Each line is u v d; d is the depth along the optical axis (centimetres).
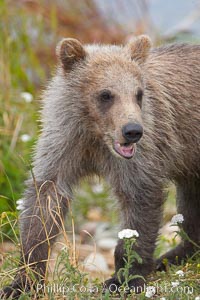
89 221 1883
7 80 1991
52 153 1291
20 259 1266
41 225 1263
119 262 1245
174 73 1369
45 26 2411
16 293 1222
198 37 2375
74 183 1318
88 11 2527
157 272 1311
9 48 2103
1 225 1332
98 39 2430
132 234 1148
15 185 1753
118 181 1291
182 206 1462
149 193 1281
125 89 1230
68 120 1284
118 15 2544
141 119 1217
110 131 1226
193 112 1373
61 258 1185
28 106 1944
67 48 1287
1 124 1905
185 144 1374
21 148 1842
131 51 1295
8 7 2270
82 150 1298
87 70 1270
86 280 1247
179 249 1437
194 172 1415
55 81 1323
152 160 1284
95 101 1248
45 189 1284
